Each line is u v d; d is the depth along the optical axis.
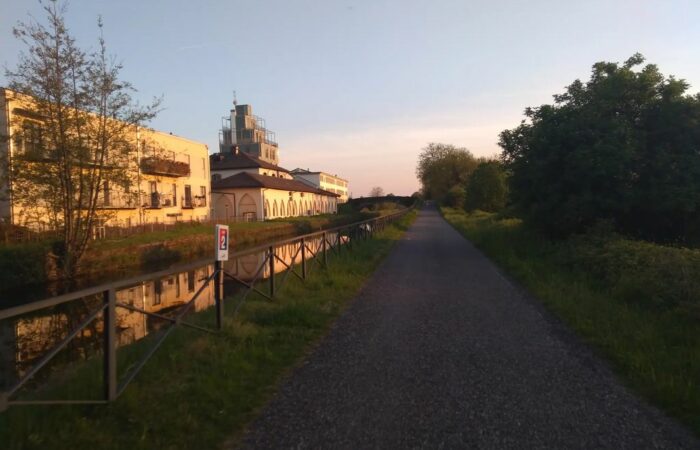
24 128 20.28
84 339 8.47
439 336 6.63
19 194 20.17
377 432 3.80
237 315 7.46
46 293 17.84
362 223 21.70
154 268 23.72
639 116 17.00
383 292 10.09
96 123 21.00
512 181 19.03
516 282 11.28
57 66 19.62
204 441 3.66
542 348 6.02
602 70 17.92
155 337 6.36
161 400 4.32
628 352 5.55
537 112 18.12
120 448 3.51
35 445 3.47
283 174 78.56
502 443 3.61
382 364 5.46
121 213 34.25
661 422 3.96
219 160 68.88
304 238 11.36
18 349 8.31
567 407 4.25
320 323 7.24
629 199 15.74
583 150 15.48
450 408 4.24
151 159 23.73
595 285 9.85
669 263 8.72
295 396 4.54
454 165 94.31
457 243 22.80
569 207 16.11
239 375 5.01
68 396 4.27
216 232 6.57
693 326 6.37
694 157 15.95
